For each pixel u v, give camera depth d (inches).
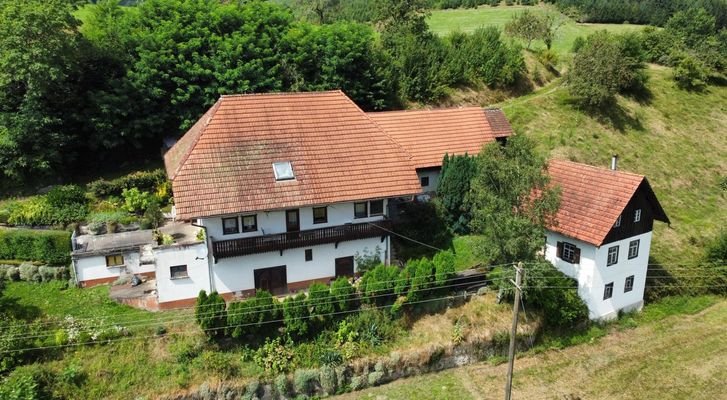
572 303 1358.3
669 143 2377.0
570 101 2466.8
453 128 1841.8
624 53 2687.0
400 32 2495.1
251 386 1114.7
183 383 1095.0
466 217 1573.6
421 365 1227.9
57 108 1573.6
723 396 1206.9
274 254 1300.4
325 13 3075.8
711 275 1633.9
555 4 3895.2
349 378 1182.9
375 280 1256.8
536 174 1222.3
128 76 1653.5
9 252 1309.1
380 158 1427.2
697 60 2883.9
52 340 1107.9
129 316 1206.9
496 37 2704.2
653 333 1432.1
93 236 1381.6
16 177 1536.7
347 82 2031.3
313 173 1343.5
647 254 1473.9
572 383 1237.1
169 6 1824.6
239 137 1348.4
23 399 992.2
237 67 1786.4
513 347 1008.9
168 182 1588.3
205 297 1130.7
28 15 1411.2
